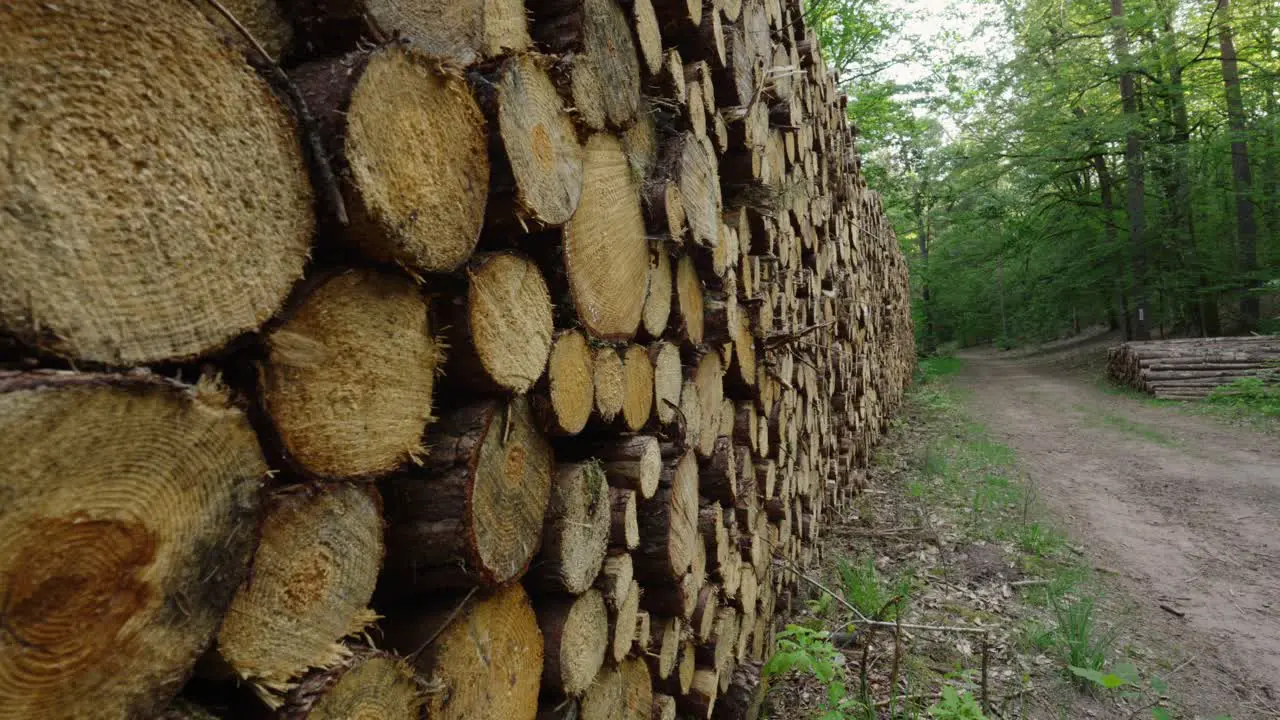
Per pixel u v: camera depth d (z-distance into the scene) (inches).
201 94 25.1
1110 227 710.5
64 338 21.2
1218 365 474.3
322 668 32.3
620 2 68.1
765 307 123.3
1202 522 217.9
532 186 48.1
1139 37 621.9
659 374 77.5
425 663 41.6
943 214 893.2
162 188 23.8
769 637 134.7
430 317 40.5
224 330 26.2
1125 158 665.6
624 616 68.1
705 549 95.7
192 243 24.9
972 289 1107.3
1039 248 778.8
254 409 28.9
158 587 23.3
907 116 695.1
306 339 31.2
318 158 29.9
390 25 36.3
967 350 1373.0
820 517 195.6
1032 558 186.7
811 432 175.5
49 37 20.6
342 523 33.5
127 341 22.9
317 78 31.9
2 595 19.5
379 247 33.9
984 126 718.5
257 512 26.4
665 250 81.6
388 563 42.8
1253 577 176.4
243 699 30.2
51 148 20.7
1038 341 1136.8
